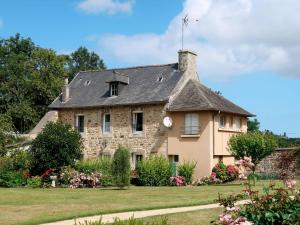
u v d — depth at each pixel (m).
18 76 51.41
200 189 23.52
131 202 17.41
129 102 32.09
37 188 26.28
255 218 8.68
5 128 31.91
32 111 49.72
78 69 69.69
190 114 30.48
